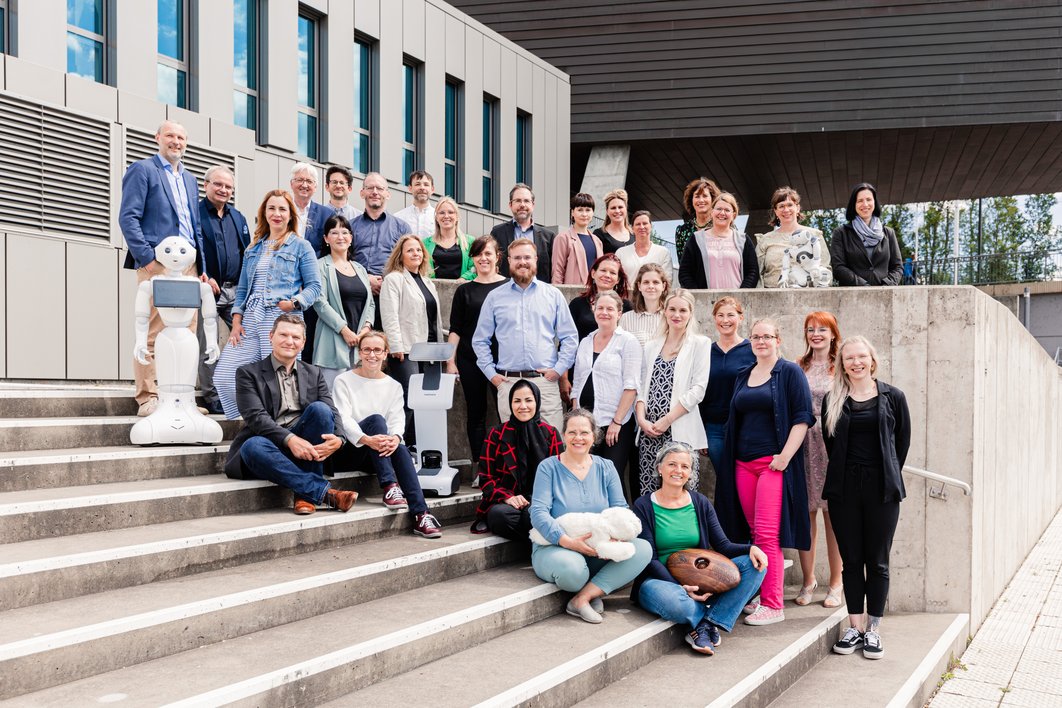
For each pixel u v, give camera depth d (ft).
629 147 57.93
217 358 18.92
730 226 23.09
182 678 10.55
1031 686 17.28
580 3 57.06
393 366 20.90
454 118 50.42
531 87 54.85
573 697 13.15
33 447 16.35
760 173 68.28
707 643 15.87
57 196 26.23
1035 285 75.82
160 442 17.39
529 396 18.11
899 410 17.25
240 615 12.40
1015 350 27.99
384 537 17.42
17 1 26.21
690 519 17.19
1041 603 24.31
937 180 71.77
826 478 17.63
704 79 55.16
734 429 18.35
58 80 26.35
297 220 19.39
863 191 22.75
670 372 19.26
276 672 10.77
